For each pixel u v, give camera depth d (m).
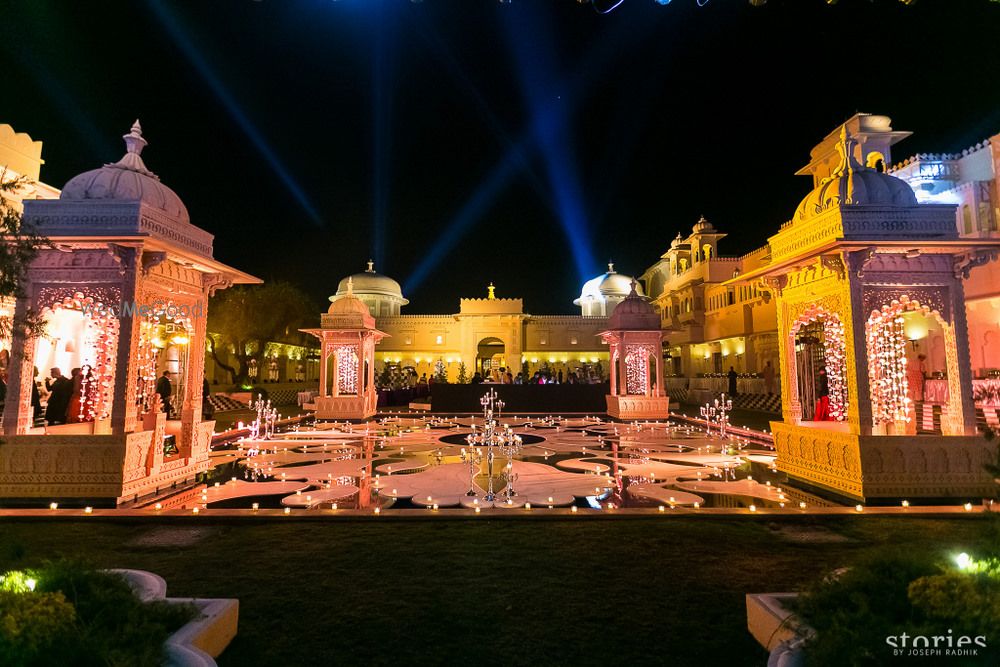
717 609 3.41
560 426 15.53
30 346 6.42
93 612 2.52
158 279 6.94
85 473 6.13
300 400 22.80
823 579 2.87
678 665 2.77
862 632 2.21
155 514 5.43
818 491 7.00
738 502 6.48
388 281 41.97
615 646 2.96
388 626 3.18
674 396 25.14
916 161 15.29
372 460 9.55
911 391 13.02
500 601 3.53
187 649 2.39
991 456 6.14
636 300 18.09
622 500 6.57
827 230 6.75
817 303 7.29
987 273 13.87
